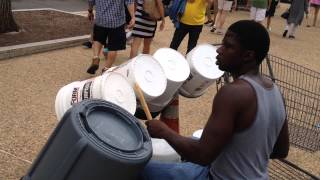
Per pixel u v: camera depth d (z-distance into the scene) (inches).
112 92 119.8
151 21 292.0
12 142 180.4
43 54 309.6
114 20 265.1
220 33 494.3
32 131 192.2
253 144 96.5
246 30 96.5
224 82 154.8
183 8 300.7
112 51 271.0
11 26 341.7
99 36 274.4
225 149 97.7
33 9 462.6
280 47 487.2
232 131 94.1
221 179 98.6
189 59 150.1
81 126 93.7
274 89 100.9
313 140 215.3
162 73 133.3
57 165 93.8
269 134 99.6
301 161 202.7
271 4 580.1
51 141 98.4
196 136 138.1
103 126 99.0
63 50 328.2
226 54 98.8
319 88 279.4
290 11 555.2
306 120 223.1
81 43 347.9
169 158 119.9
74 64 298.2
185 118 237.0
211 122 94.0
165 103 140.6
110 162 91.0
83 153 90.6
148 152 98.3
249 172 97.6
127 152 94.7
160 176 106.7
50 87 248.7
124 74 131.3
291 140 213.5
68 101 124.3
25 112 210.4
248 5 748.6
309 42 550.9
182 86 151.9
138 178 108.3
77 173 91.7
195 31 307.9
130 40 354.9
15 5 508.4
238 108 93.4
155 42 403.2
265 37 97.0
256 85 96.0
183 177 105.4
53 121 204.8
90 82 123.6
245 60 98.0
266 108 96.5
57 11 467.8
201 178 103.8
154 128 104.3
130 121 104.1
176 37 311.1
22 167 163.3
